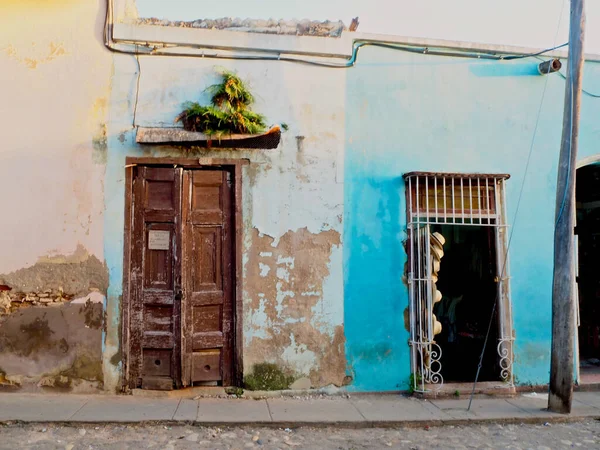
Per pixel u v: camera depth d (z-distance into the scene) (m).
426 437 5.23
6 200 5.94
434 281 6.58
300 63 6.57
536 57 7.20
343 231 6.52
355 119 6.66
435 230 8.20
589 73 7.43
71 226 6.01
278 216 6.38
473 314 7.65
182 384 6.00
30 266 5.94
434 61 6.94
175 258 6.11
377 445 4.95
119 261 6.04
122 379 5.94
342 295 6.46
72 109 6.09
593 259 8.80
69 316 5.95
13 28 6.08
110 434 4.92
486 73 7.07
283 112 6.49
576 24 6.00
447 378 7.00
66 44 6.14
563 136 6.05
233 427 5.24
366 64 6.74
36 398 5.70
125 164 6.12
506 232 6.88
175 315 6.05
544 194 7.13
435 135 6.88
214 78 6.35
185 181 6.24
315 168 6.51
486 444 5.05
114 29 6.15
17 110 6.02
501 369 6.78
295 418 5.42
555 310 6.01
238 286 6.22
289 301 6.33
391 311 6.55
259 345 6.22
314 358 6.32
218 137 6.00
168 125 6.20
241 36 6.42
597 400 6.47
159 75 6.25
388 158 6.72
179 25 6.37
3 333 5.87
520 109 7.15
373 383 6.45
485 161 6.99
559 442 5.15
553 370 5.96
